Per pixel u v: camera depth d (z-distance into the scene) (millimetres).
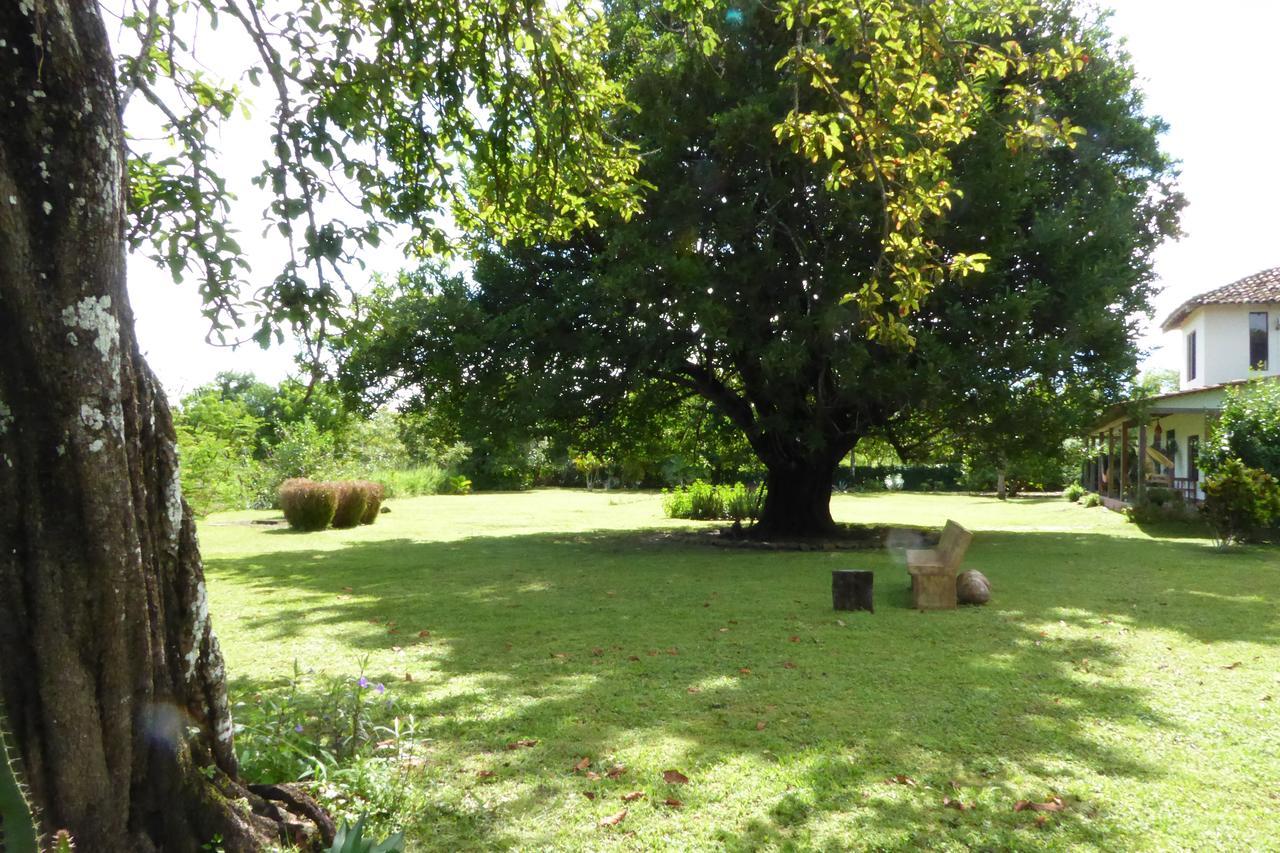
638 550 15359
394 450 39344
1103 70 16219
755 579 11320
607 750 4617
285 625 8352
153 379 3094
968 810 3805
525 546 16156
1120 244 15016
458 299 15328
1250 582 10773
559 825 3689
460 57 5996
